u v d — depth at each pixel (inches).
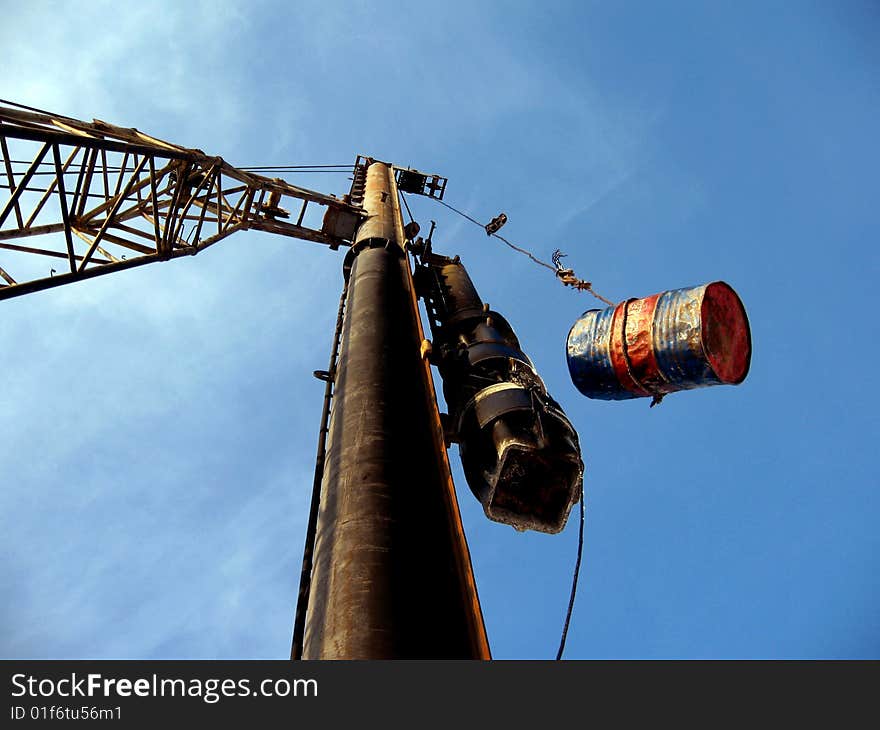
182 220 519.5
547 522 432.8
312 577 291.7
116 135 477.4
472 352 513.3
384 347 436.8
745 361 424.2
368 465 323.6
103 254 434.9
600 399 443.5
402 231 775.7
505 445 410.6
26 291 366.3
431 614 259.8
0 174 400.8
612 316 436.1
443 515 319.3
